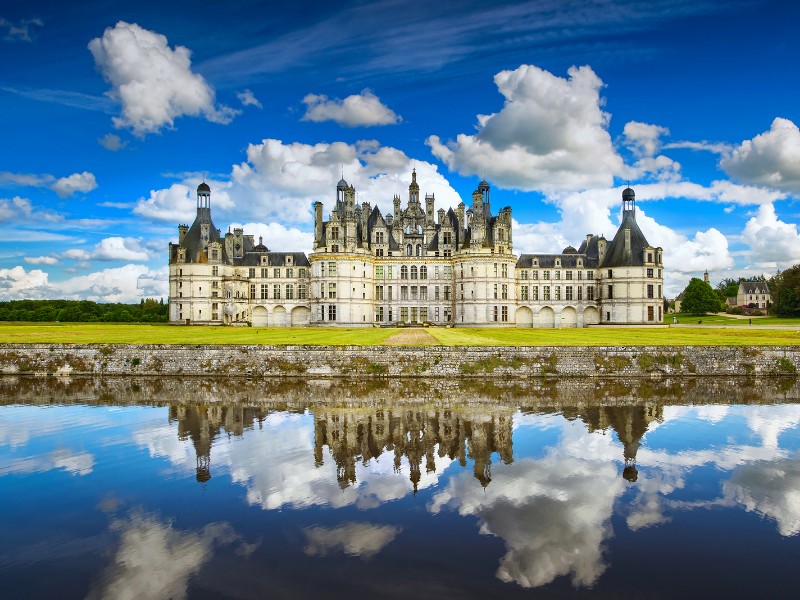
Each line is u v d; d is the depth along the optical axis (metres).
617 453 30.11
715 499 23.75
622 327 105.88
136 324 114.75
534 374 56.91
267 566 18.45
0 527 21.42
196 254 114.75
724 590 17.03
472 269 107.81
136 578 17.72
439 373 57.06
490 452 30.38
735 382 54.19
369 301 112.19
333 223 108.31
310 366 58.34
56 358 60.75
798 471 27.14
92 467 28.06
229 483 25.72
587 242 128.88
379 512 22.53
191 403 44.06
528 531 20.84
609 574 17.94
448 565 18.47
